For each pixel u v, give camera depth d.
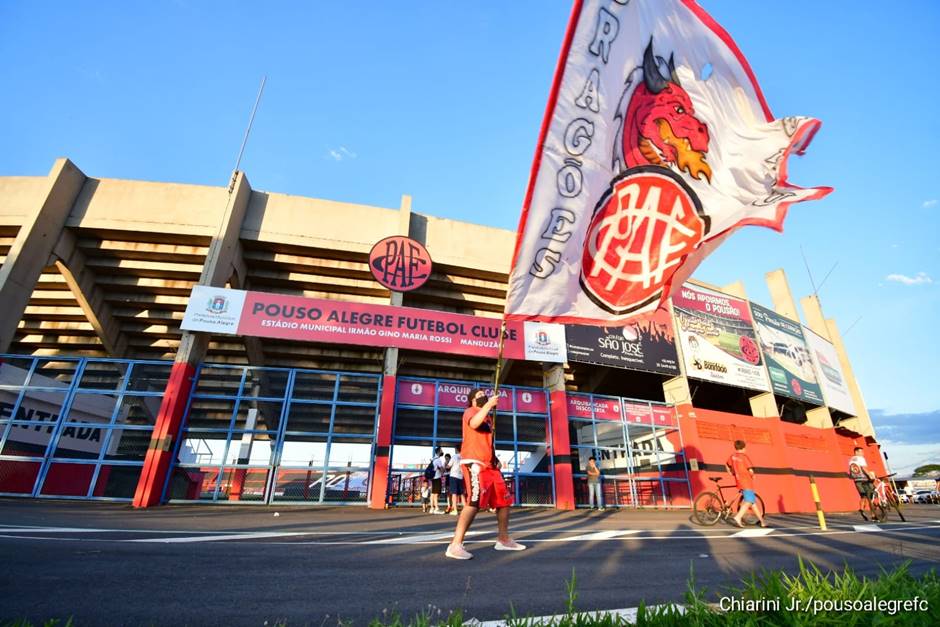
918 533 8.42
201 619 2.49
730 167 3.98
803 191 3.89
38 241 12.98
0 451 11.60
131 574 3.46
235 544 5.20
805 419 24.56
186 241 14.50
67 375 16.64
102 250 14.47
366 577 3.63
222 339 16.53
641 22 3.83
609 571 4.11
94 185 14.44
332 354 17.14
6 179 13.79
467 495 4.54
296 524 7.96
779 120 4.02
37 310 16.11
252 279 15.76
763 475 18.66
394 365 14.09
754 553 5.44
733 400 24.75
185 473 14.62
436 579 3.59
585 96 3.60
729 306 21.11
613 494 16.88
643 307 3.78
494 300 17.20
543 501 15.97
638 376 20.80
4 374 11.95
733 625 2.09
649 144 3.78
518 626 2.16
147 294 15.77
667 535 7.31
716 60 4.11
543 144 3.53
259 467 12.38
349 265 15.75
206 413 19.34
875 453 26.72
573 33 3.50
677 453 17.31
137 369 17.00
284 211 15.36
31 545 4.43
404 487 15.91
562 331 15.97
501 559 4.56
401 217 15.89
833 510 20.34
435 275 16.52
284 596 3.02
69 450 14.20
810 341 25.23
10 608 2.48
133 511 9.61
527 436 16.80
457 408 14.48
